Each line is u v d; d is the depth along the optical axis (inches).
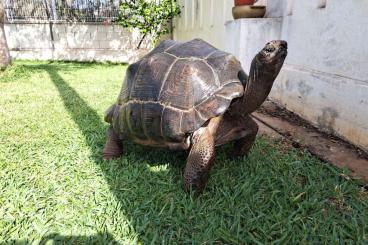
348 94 125.2
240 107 92.0
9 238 74.8
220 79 93.0
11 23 447.8
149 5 422.6
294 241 72.2
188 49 102.3
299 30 165.6
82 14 457.4
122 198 90.7
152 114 94.3
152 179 99.7
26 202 88.7
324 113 142.9
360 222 79.0
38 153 121.6
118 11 455.2
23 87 251.8
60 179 102.1
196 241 72.7
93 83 273.3
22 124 157.0
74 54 463.5
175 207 86.2
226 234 74.3
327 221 78.8
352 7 121.6
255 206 85.0
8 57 319.6
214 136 91.1
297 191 91.7
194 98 90.0
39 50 459.2
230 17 251.1
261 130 146.3
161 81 96.4
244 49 194.4
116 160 114.0
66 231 77.3
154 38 447.2
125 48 468.1
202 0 337.1
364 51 115.7
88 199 90.8
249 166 107.6
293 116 167.6
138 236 75.4
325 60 141.9
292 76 172.2
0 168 108.3
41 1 446.0
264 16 205.6
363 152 117.4
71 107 189.0
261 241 73.5
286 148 125.5
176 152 117.3
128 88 106.7
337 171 103.5
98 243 73.8
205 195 90.4
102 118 167.0
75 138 137.9
